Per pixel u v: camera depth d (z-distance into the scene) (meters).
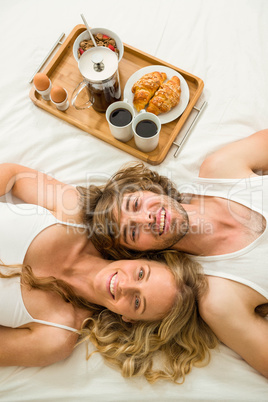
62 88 1.37
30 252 1.21
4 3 1.58
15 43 1.54
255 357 1.15
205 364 1.22
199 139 1.42
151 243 1.18
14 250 1.19
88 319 1.27
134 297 1.13
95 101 1.38
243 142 1.29
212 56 1.51
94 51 1.27
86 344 1.26
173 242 1.18
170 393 1.19
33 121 1.46
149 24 1.55
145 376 1.22
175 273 1.16
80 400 1.20
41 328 1.21
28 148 1.43
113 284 1.13
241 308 1.15
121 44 1.39
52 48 1.52
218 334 1.18
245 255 1.16
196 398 1.18
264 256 1.14
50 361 1.21
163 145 1.41
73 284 1.27
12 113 1.47
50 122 1.46
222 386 1.19
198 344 1.23
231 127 1.42
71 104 1.45
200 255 1.23
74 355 1.25
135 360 1.22
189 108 1.43
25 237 1.20
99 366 1.23
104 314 1.28
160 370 1.22
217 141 1.40
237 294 1.15
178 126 1.41
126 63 1.50
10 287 1.18
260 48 1.50
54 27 1.56
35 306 1.20
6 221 1.19
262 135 1.29
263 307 1.22
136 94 1.38
